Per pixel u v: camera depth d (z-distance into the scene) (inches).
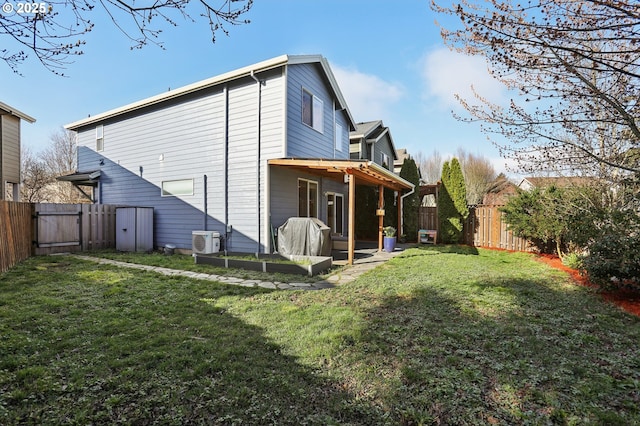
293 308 174.1
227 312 168.2
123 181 470.6
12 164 528.4
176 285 227.1
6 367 107.7
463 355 119.4
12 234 301.1
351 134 632.4
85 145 525.0
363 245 509.4
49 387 95.8
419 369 108.9
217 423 82.6
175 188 414.6
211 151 383.2
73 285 222.7
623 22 106.7
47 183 936.9
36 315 158.1
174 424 81.6
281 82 342.3
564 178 293.1
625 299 193.2
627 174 220.7
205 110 387.5
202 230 390.0
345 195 573.9
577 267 247.6
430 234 529.7
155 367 108.8
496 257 371.9
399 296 197.9
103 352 120.0
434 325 148.9
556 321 154.6
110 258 354.6
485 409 88.1
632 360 115.3
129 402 90.1
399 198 533.3
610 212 205.5
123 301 186.5
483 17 116.3
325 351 121.7
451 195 525.3
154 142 433.7
